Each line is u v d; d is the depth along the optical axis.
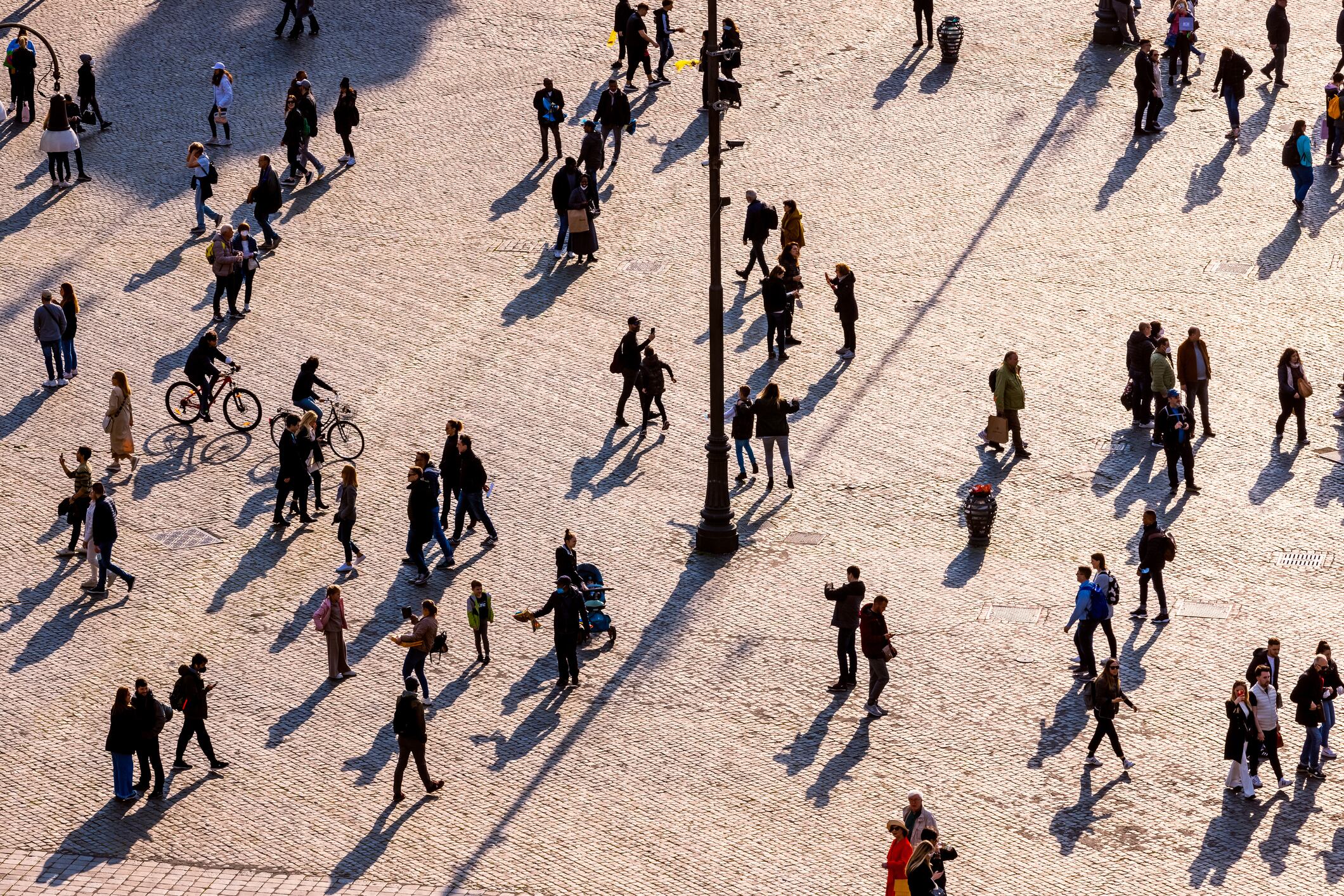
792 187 81.56
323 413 68.31
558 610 54.84
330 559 62.16
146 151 86.31
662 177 82.81
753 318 74.12
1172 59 86.56
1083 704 53.59
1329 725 51.09
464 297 76.00
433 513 60.16
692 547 61.75
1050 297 74.12
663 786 51.25
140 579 61.34
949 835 48.78
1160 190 80.00
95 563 60.34
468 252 78.94
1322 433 66.00
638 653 56.88
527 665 56.69
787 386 69.81
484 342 73.25
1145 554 56.66
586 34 93.75
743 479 65.19
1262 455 65.06
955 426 67.25
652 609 58.81
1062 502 63.09
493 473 65.94
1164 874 47.03
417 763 51.00
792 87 88.69
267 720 54.88
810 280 75.94
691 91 88.62
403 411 69.44
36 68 92.62
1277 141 82.56
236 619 59.31
